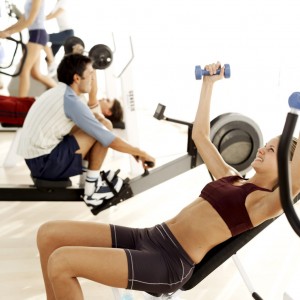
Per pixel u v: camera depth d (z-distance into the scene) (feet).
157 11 12.66
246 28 10.19
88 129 6.83
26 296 6.10
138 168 10.18
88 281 6.53
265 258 7.18
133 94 9.55
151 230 4.86
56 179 7.22
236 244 4.70
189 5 12.15
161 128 14.07
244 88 11.46
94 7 10.61
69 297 4.18
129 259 4.29
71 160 7.05
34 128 6.88
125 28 9.39
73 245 4.77
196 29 12.08
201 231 4.53
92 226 4.86
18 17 10.43
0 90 14.34
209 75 5.52
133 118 9.70
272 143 4.64
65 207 8.90
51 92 6.93
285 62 9.67
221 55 11.05
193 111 13.89
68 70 6.81
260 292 6.29
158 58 14.25
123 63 10.07
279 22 9.48
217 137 6.99
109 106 10.75
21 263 6.89
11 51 14.20
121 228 4.92
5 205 8.93
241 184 4.79
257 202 4.43
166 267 4.43
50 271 4.17
